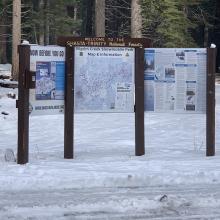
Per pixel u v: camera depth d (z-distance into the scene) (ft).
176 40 114.11
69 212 22.99
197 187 26.91
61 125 55.26
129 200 24.43
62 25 160.35
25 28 155.74
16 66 102.27
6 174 28.78
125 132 50.83
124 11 134.41
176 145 42.70
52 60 34.04
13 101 73.77
